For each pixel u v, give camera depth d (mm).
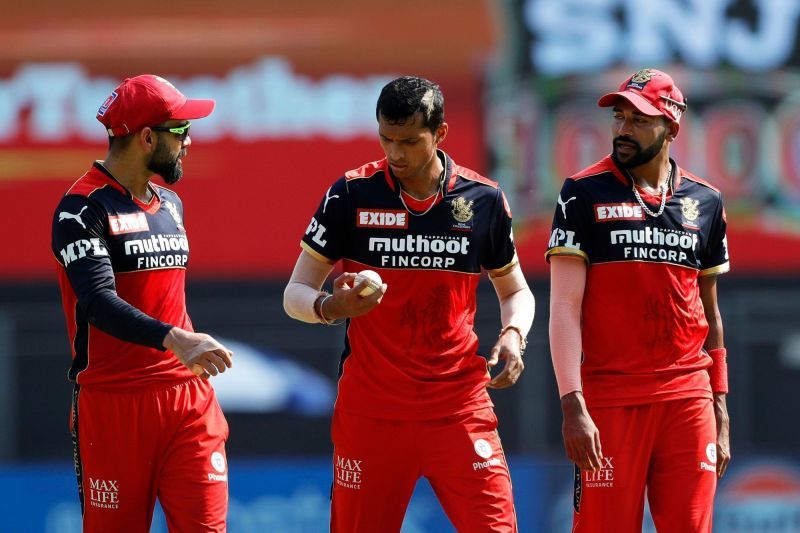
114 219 15016
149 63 39188
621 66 39938
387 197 15164
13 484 30547
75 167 39250
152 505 15641
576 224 15406
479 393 15422
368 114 39625
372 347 15211
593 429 14992
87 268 14570
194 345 13891
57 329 39750
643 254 15320
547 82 39781
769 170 40500
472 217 15273
